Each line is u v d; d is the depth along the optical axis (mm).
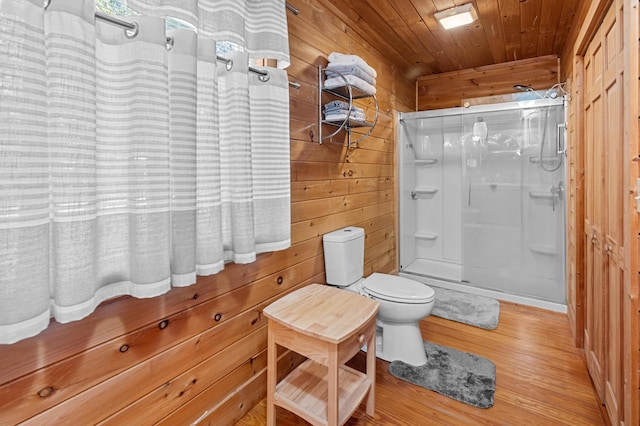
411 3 2113
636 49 1054
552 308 2617
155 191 994
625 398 1165
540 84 3145
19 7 708
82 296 838
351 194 2422
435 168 3707
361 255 2229
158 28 985
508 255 2930
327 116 1991
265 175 1499
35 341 850
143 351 1109
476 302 2801
